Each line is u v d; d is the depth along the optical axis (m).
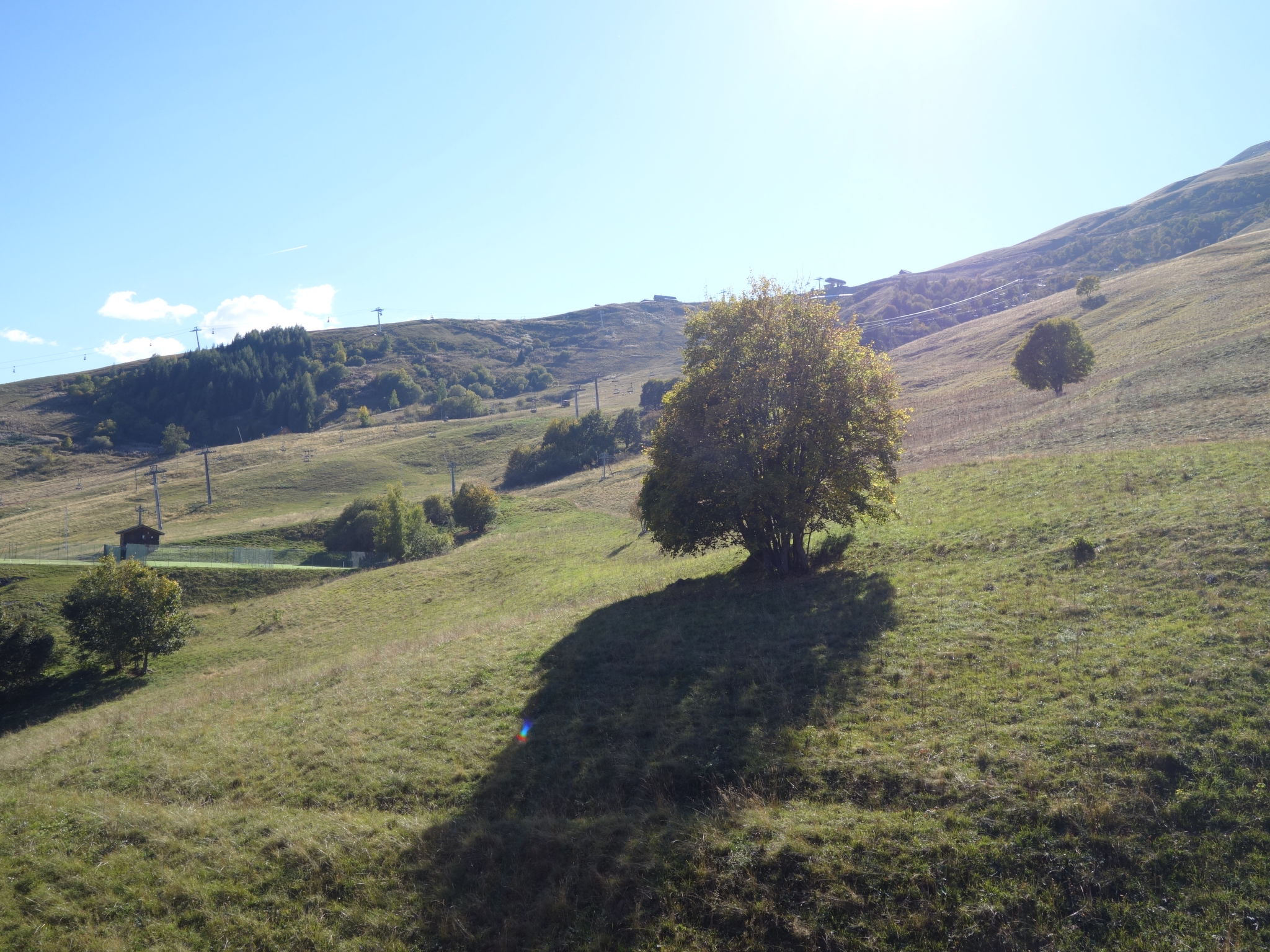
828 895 9.67
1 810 15.91
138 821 14.51
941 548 23.36
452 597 42.28
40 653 37.34
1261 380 38.81
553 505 74.31
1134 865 9.27
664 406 26.09
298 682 24.11
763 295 24.92
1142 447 30.42
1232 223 197.50
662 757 13.76
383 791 14.72
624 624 22.66
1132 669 13.23
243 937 10.93
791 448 24.00
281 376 195.38
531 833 12.04
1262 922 8.34
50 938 11.20
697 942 9.57
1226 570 16.12
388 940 10.54
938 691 14.13
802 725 13.91
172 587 39.62
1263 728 10.88
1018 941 8.70
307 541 69.19
